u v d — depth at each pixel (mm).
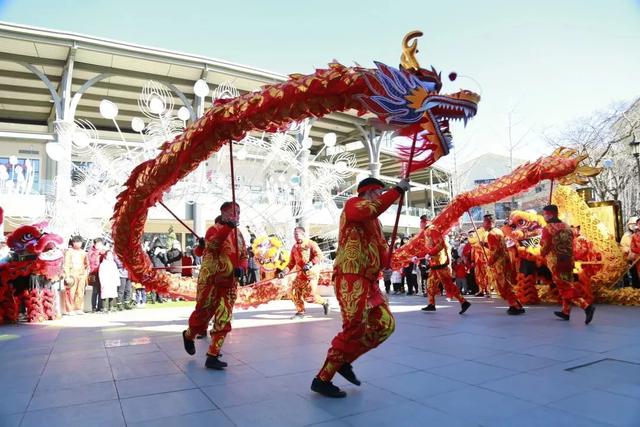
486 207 23203
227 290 4367
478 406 2971
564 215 9180
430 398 3158
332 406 3043
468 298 10758
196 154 4516
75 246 9602
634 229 8930
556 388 3320
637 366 3906
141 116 25828
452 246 13055
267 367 4184
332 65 3578
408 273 12688
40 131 25875
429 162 3406
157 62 19594
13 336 6477
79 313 9414
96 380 3834
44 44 17766
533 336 5371
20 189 18609
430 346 4934
